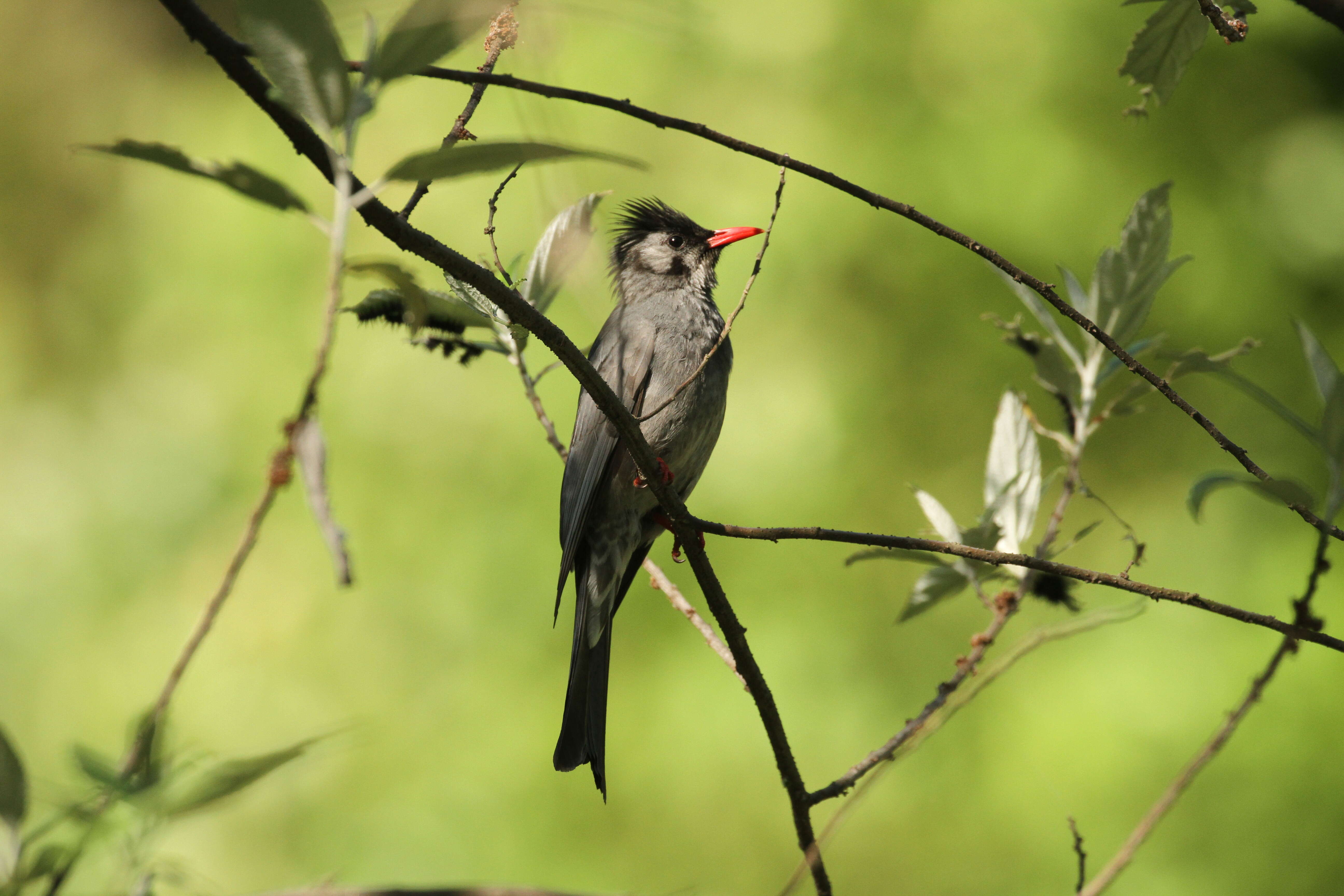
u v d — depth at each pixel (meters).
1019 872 10.41
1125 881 10.16
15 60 16.89
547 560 11.81
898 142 12.14
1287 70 12.70
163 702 2.10
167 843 10.80
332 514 2.00
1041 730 10.70
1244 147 12.40
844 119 12.27
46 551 13.67
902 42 12.41
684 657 11.28
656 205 8.33
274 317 13.38
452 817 11.31
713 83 12.38
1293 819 10.13
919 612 5.24
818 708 10.98
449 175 2.33
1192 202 12.07
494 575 11.91
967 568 5.08
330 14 2.35
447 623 11.93
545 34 3.82
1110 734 10.55
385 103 13.16
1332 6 4.45
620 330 7.59
